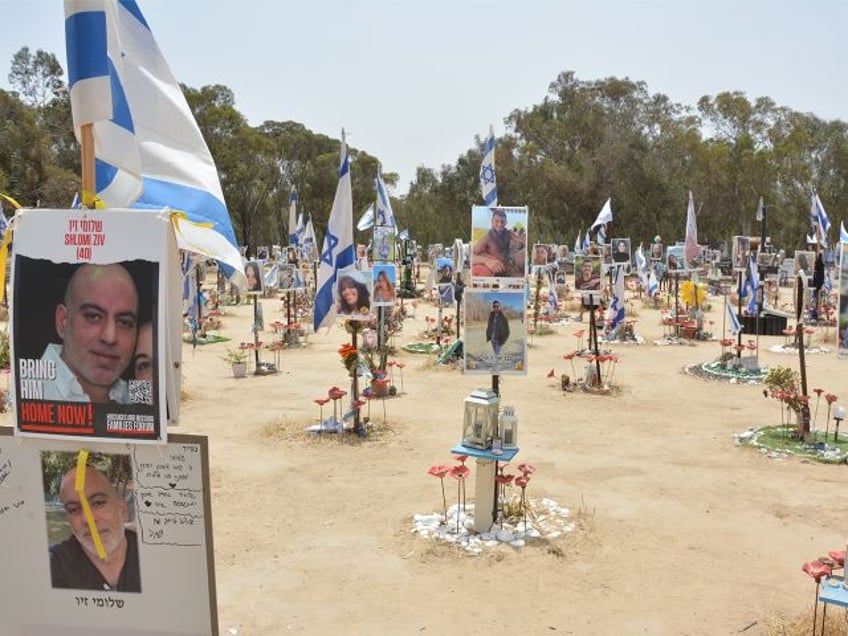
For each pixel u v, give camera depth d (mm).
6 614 4516
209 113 56938
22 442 4309
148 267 4035
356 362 12477
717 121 63844
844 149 59938
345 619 6348
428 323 26766
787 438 11984
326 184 68312
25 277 4094
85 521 4371
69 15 4238
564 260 47688
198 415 14211
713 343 23469
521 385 16969
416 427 13047
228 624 6273
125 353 4062
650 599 6672
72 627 4492
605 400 15383
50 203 44438
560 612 6434
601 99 65312
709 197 61531
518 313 7945
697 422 13492
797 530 8344
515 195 67125
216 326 27344
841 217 60094
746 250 21047
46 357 4125
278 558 7621
